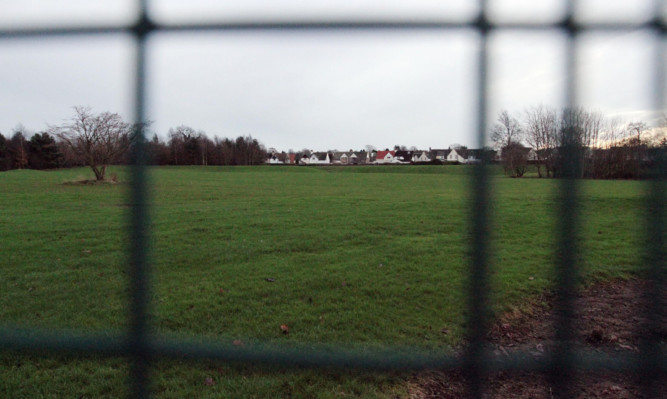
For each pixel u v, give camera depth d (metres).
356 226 10.67
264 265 6.88
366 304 5.14
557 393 2.12
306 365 1.92
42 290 5.57
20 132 41.06
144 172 1.56
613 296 5.49
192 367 3.48
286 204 15.75
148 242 1.63
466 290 1.93
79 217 11.99
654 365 1.63
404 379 3.44
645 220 1.64
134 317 1.69
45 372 3.49
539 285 5.81
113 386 3.34
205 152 54.75
